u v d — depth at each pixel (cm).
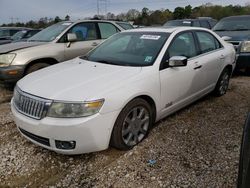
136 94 334
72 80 335
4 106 526
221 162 316
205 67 467
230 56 552
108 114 306
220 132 391
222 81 545
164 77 379
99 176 300
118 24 819
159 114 387
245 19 892
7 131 413
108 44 460
